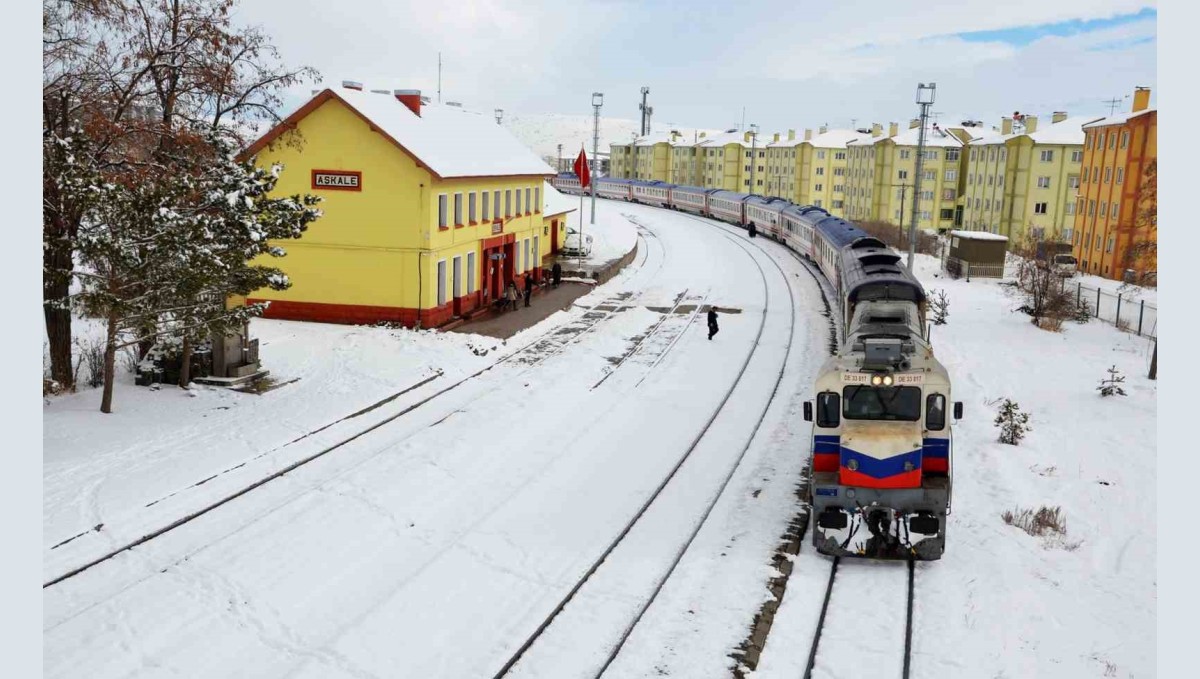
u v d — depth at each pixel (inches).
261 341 1182.3
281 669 472.7
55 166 771.4
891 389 598.2
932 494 583.5
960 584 565.6
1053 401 989.2
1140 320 1343.5
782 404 1001.5
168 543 603.8
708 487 749.9
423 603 542.3
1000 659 477.1
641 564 605.0
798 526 665.6
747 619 526.3
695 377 1122.7
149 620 507.8
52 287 884.6
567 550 624.1
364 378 1031.0
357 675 466.0
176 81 936.9
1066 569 584.7
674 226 3046.3
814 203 4382.4
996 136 3326.8
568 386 1057.5
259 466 743.7
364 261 1294.3
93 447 753.6
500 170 1483.8
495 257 1529.3
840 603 546.3
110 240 761.6
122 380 965.8
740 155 4909.0
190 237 790.5
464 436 854.5
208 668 470.3
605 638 509.4
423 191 1259.8
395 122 1302.9
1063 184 2999.5
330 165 1279.5
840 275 1331.2
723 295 1737.2
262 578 562.9
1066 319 1482.5
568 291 1705.2
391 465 765.9
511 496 719.7
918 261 2257.6
